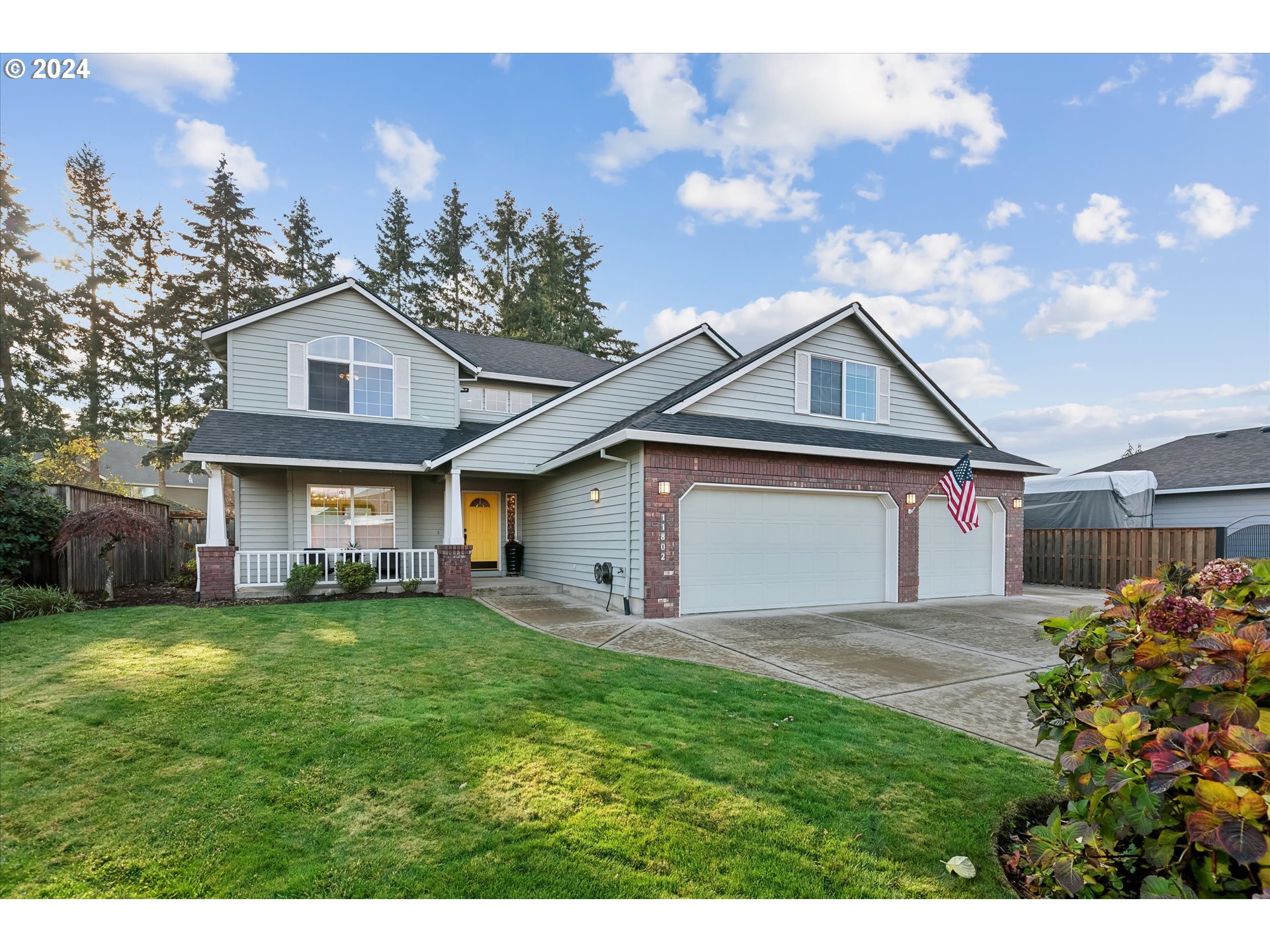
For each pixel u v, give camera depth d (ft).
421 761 11.64
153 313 87.71
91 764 11.18
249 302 86.69
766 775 11.38
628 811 9.93
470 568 38.55
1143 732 6.69
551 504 43.34
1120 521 51.24
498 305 113.70
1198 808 5.98
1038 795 10.78
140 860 8.41
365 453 36.94
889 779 11.35
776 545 33.96
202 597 32.32
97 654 18.81
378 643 21.61
